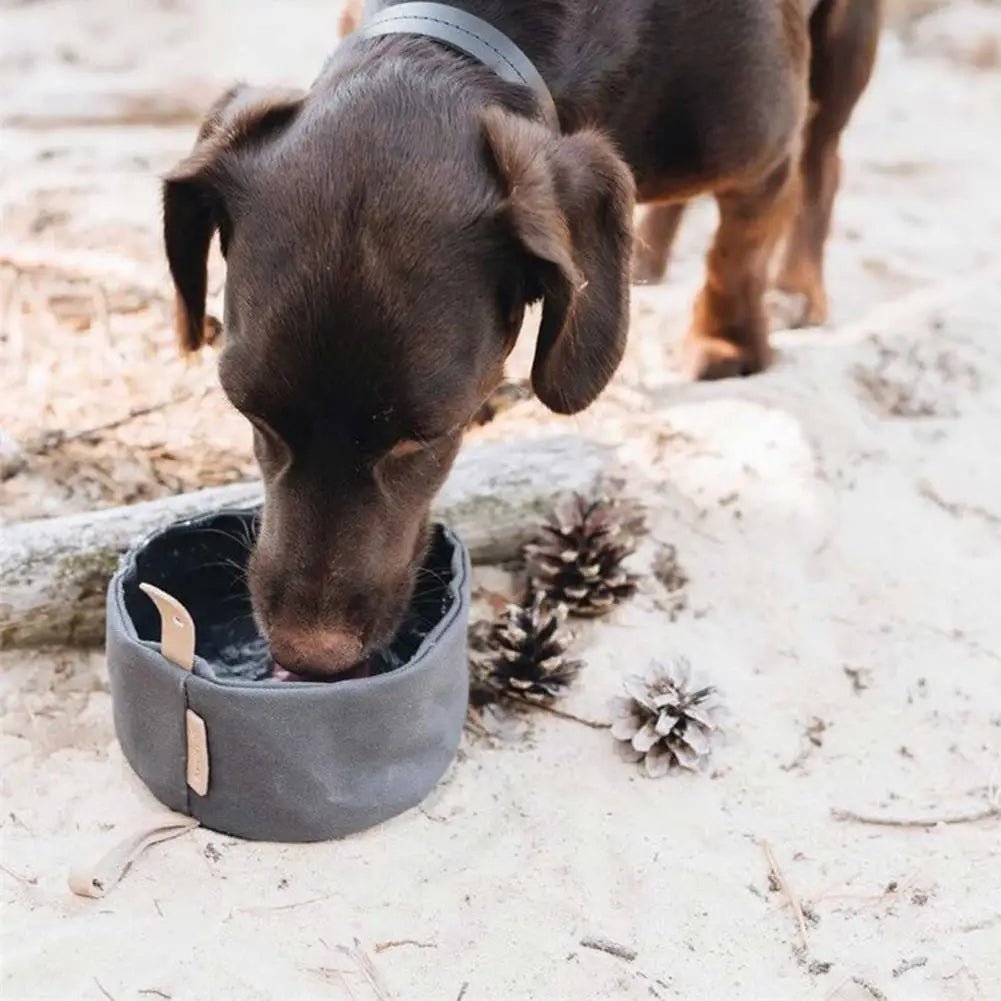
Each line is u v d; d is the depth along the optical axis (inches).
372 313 32.1
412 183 33.0
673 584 41.6
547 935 33.9
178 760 34.7
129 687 34.9
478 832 35.7
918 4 89.1
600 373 34.9
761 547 42.3
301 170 33.2
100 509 42.4
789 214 45.5
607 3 38.5
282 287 32.4
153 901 34.0
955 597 41.7
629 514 42.1
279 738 33.9
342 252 32.3
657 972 33.5
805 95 43.7
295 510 33.4
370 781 34.9
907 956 34.0
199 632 38.5
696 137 40.9
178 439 44.6
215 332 45.6
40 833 35.2
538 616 38.4
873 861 35.7
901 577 42.1
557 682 38.4
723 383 46.8
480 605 40.8
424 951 33.5
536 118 36.1
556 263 32.8
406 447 33.5
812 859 35.7
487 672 38.6
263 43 77.1
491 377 34.3
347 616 33.6
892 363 49.3
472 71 35.7
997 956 34.1
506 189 33.5
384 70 34.9
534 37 37.6
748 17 40.3
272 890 34.3
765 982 33.5
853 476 44.5
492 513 41.3
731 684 39.3
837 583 41.9
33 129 61.9
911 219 61.3
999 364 49.8
